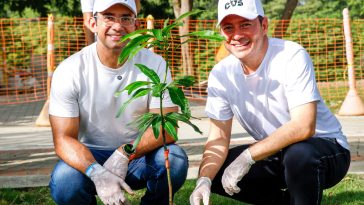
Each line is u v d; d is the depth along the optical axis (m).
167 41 3.09
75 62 3.82
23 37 17.59
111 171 3.70
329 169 3.79
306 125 3.65
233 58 3.89
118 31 3.67
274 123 3.86
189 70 14.24
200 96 13.08
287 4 16.05
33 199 5.07
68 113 3.80
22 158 6.66
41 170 5.80
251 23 3.60
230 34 3.64
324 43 15.70
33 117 11.49
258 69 3.74
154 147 3.84
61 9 24.20
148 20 10.38
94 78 3.80
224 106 3.96
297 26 16.20
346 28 10.42
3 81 16.92
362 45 16.48
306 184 3.70
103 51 3.76
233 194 4.07
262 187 4.06
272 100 3.78
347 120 9.70
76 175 3.80
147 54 3.91
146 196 3.97
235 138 7.87
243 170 3.71
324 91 13.72
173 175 3.84
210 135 4.00
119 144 3.96
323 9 34.53
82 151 3.74
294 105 3.68
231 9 3.56
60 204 3.94
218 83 3.93
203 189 3.70
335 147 3.84
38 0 23.56
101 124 3.89
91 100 3.82
